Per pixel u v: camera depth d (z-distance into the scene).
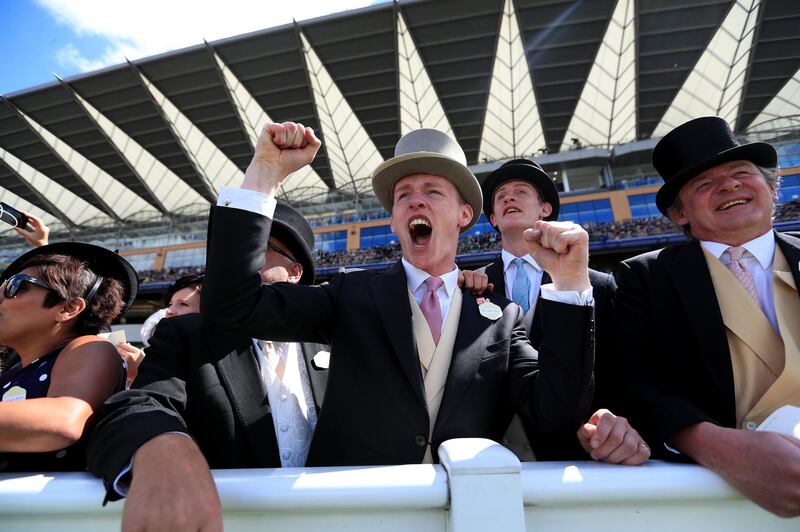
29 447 1.03
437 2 24.28
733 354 1.35
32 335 1.44
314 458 1.21
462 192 1.66
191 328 1.40
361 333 1.29
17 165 37.16
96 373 1.27
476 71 28.94
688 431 1.08
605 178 31.94
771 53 26.36
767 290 1.43
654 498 0.80
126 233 43.00
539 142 36.03
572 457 1.38
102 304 1.56
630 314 1.54
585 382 1.10
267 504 0.76
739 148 1.46
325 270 31.64
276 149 1.20
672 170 1.67
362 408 1.20
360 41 26.77
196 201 41.97
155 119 32.50
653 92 30.05
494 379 1.29
